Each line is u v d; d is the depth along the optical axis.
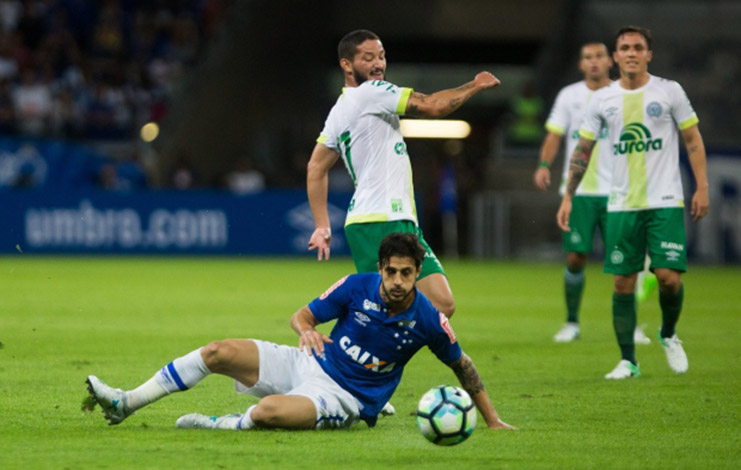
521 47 128.00
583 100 40.44
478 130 131.25
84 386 27.70
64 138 97.38
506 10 121.56
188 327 42.47
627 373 30.17
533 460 19.28
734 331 43.00
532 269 83.12
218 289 61.28
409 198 25.91
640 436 21.61
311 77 121.44
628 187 30.53
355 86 26.22
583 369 31.98
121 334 40.03
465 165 102.00
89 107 99.25
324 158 26.16
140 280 67.31
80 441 20.53
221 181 98.69
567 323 39.62
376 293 21.06
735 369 32.09
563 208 33.12
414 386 28.69
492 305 54.16
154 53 106.00
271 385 21.59
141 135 97.88
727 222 88.12
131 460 18.86
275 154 114.12
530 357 34.69
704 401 26.12
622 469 18.66
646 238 30.53
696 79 115.12
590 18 117.31
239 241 93.12
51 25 104.31
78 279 67.56
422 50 129.88
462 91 25.12
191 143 101.31
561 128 40.88
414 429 22.08
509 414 24.17
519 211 95.50
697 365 33.00
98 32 103.50
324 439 20.72
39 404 24.91
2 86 97.69
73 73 100.31
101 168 95.19
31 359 33.22
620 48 30.61
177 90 101.50
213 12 109.25
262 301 54.25
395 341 21.14
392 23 121.88
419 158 127.69
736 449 20.39
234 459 18.98
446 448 20.14
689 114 30.38
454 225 98.56
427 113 25.17
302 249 93.94
